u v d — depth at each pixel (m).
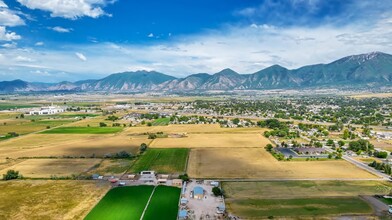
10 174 152.50
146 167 172.88
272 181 146.88
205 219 107.38
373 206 117.12
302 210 113.81
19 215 111.31
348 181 146.38
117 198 126.75
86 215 110.81
